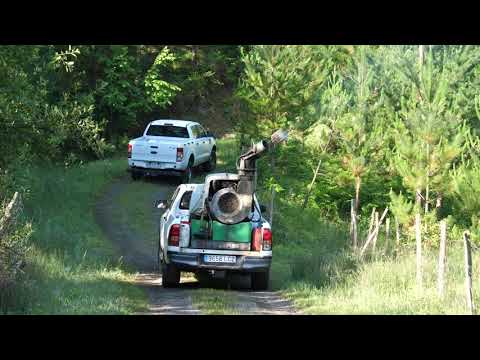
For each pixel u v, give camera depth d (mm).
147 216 55250
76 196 57844
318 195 65875
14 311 23547
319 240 56406
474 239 47781
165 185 66375
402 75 54969
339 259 38188
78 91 82000
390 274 33438
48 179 58188
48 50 67500
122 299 26531
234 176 33594
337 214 65500
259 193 64312
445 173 52625
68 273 31812
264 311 26625
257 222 33406
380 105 64188
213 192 34031
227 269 32969
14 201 26594
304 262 38969
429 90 52719
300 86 63312
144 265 41562
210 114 95188
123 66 84188
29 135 36281
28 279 26266
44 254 33594
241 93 65250
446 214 58125
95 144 42469
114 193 61781
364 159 63938
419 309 26922
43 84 38812
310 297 30375
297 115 65188
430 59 53344
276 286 36000
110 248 45031
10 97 35469
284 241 55000
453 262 39094
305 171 67312
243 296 30922
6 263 25188
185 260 32938
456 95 58188
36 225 42688
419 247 31109
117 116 87000
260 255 33062
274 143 34469
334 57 75500
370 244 47000
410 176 53000
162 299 28891
